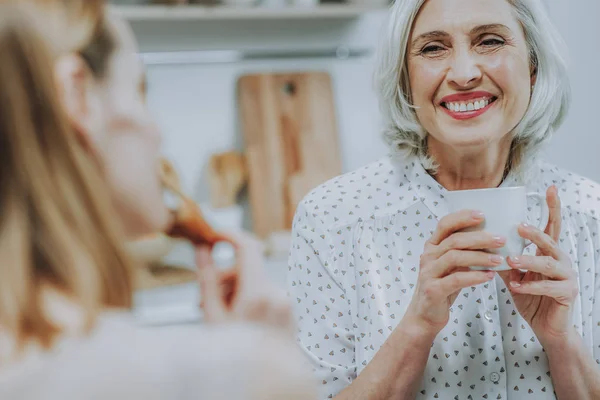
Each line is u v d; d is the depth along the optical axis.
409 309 1.12
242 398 0.52
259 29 2.54
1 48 0.51
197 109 2.53
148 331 0.54
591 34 2.66
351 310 1.28
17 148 0.50
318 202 1.35
